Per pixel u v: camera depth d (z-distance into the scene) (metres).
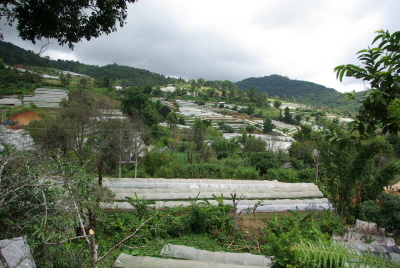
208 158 32.44
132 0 9.66
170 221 13.67
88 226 9.99
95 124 22.94
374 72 4.50
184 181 22.69
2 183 5.90
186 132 41.62
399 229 13.77
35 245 6.03
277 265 6.40
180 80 146.00
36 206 5.67
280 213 17.56
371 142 14.43
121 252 11.06
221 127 62.56
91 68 140.25
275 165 29.05
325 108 111.62
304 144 31.77
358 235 13.00
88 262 6.45
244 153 33.97
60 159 7.20
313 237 10.81
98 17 9.61
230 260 10.66
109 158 17.92
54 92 47.88
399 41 4.26
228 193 19.84
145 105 43.75
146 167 26.58
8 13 8.53
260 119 83.69
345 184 15.22
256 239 12.78
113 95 59.16
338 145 4.61
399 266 3.67
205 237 13.32
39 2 8.59
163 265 9.97
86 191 8.06
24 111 28.05
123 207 16.33
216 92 127.12
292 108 115.81
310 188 21.92
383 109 4.43
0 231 6.09
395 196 14.19
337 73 4.79
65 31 9.62
